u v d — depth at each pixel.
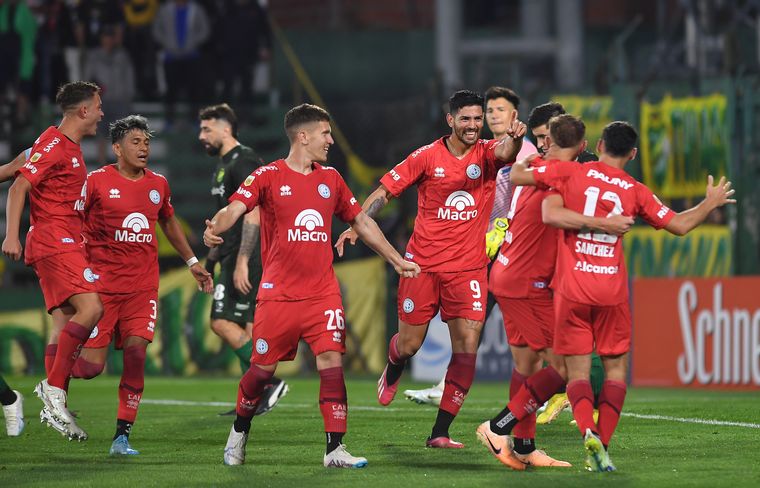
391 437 25.48
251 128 66.00
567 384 20.31
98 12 64.50
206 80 65.88
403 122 62.78
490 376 49.34
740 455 21.62
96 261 24.30
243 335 31.83
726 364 42.94
